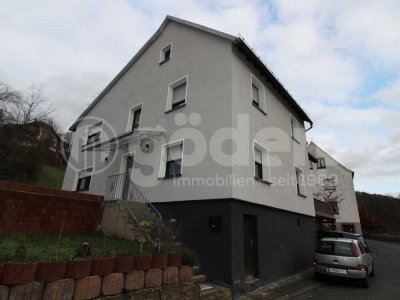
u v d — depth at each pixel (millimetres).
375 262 15250
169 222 7789
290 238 10344
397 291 8000
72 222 7363
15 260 3346
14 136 17078
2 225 5898
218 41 9430
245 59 9742
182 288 4789
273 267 8547
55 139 24828
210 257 6859
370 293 7727
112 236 7367
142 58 13070
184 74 10227
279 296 6992
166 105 10312
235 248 6719
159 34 12555
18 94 18469
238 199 7277
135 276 4051
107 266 3727
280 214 9922
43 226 6648
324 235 13969
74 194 7605
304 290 7793
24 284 2955
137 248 5758
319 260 9094
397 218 42250
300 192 12875
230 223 6828
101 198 8312
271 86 11586
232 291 6246
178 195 8305
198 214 7562
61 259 3770
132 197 9938
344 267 8586
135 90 12570
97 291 3543
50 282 3156
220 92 8578
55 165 24203
